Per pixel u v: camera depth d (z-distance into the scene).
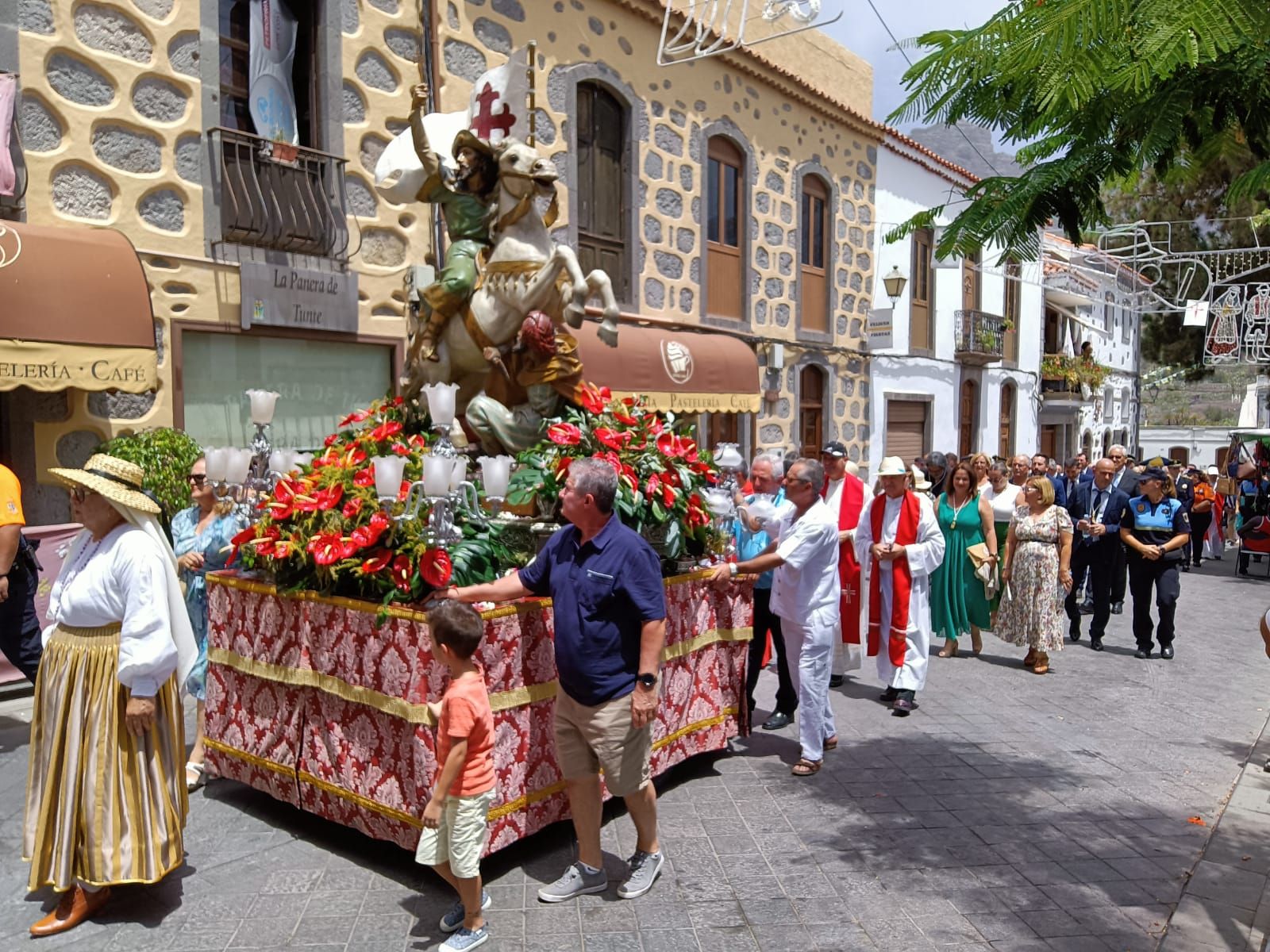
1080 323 30.00
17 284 6.40
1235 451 20.52
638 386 11.23
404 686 3.77
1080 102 2.34
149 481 6.64
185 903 3.70
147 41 7.86
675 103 13.06
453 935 3.39
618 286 12.52
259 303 8.52
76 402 7.52
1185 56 2.14
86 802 3.43
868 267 17.61
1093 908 3.74
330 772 4.16
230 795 4.84
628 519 4.59
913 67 2.78
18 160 7.07
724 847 4.27
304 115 9.20
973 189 3.23
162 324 8.01
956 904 3.75
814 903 3.75
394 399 5.46
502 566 4.31
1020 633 7.84
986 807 4.79
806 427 16.45
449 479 3.84
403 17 9.72
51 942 3.40
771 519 5.97
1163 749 5.78
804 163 15.66
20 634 5.66
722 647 5.39
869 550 6.88
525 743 4.04
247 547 4.41
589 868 3.80
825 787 5.05
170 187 8.05
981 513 8.16
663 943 3.43
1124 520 8.64
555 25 11.25
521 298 4.85
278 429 9.03
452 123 5.81
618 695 3.60
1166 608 8.42
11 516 5.43
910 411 19.75
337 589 4.12
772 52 14.79
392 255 9.84
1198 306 19.89
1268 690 7.32
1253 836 4.41
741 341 13.74
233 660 4.59
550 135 11.26
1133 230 19.00
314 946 3.38
